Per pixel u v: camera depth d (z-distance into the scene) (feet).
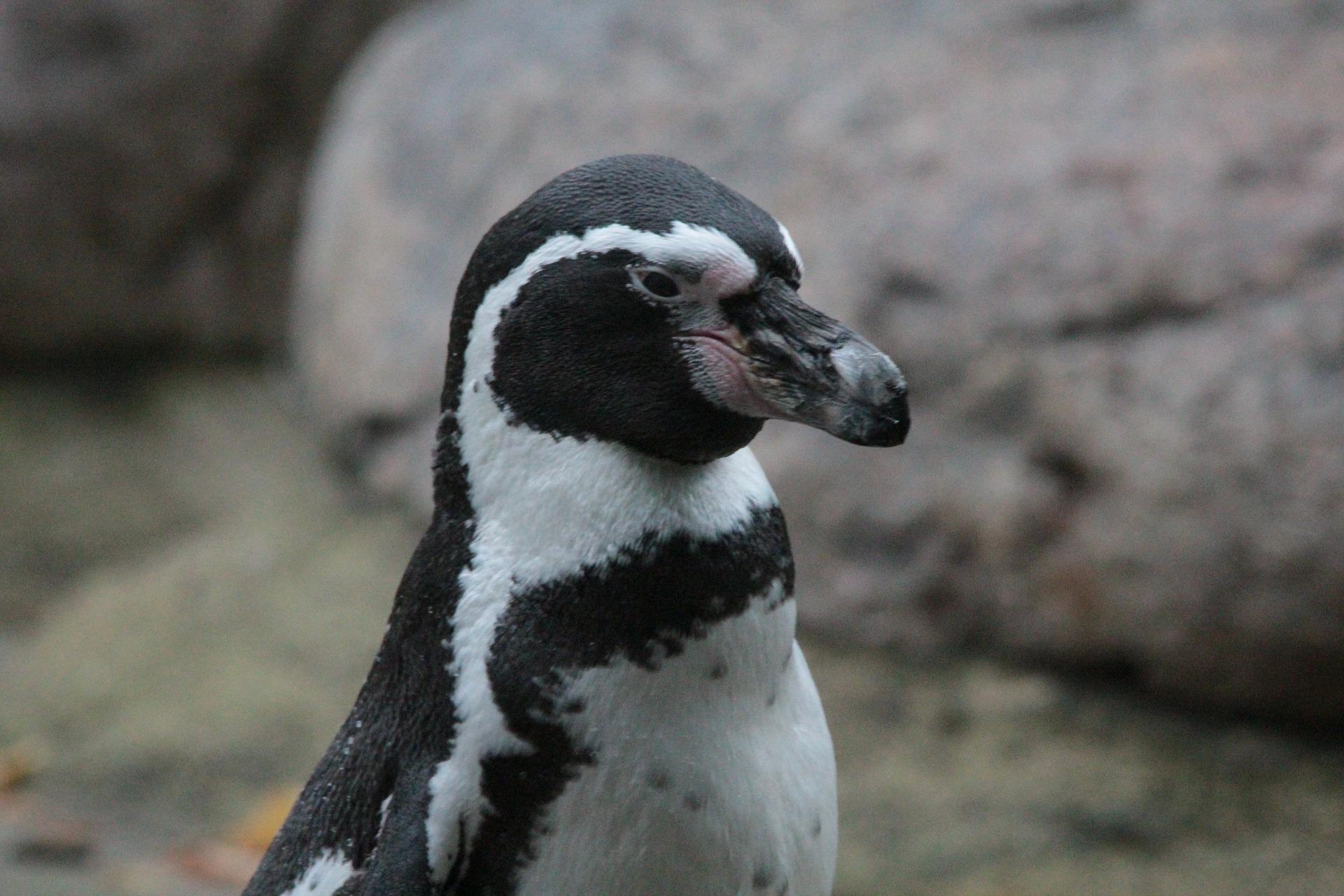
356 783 14.65
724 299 13.69
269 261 54.19
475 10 44.98
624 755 13.87
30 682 36.60
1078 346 31.48
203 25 52.03
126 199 52.39
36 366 53.11
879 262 33.40
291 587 38.04
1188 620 30.63
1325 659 29.89
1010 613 32.68
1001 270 32.24
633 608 13.83
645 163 14.07
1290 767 30.27
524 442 14.07
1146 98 32.99
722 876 14.30
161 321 53.57
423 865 13.94
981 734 31.50
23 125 51.24
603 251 13.65
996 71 34.88
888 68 35.88
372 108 44.39
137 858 30.04
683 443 13.96
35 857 29.73
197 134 52.60
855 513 33.68
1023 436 32.14
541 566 13.96
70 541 43.70
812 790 14.90
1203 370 30.12
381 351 41.19
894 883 28.30
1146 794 29.76
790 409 13.73
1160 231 31.22
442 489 14.70
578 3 42.32
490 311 14.08
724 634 14.02
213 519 43.45
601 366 13.79
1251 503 29.58
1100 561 31.30
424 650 14.43
